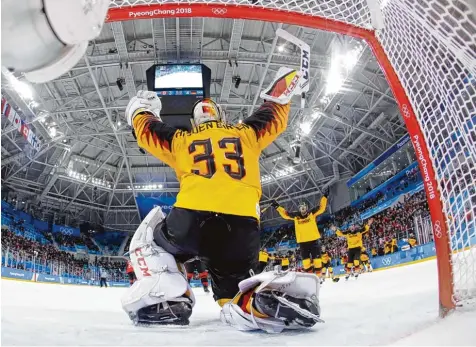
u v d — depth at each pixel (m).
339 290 6.15
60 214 31.09
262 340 1.33
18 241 21.41
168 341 1.31
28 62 0.62
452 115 1.41
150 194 30.86
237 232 1.88
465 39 1.17
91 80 18.30
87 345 1.19
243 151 1.99
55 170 25.66
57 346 1.15
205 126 2.06
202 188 1.88
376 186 26.38
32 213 28.75
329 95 19.03
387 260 17.44
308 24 2.22
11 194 27.08
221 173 1.90
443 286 1.32
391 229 19.16
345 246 22.73
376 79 17.92
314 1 2.21
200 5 2.42
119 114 21.59
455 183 1.38
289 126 22.36
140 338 1.37
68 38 0.63
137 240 1.94
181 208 1.89
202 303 4.59
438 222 1.40
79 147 25.78
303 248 7.95
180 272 2.01
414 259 15.47
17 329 1.45
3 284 9.04
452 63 1.39
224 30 15.63
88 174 28.16
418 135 1.54
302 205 7.98
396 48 1.71
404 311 1.91
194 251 1.93
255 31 15.61
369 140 24.12
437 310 1.75
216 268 2.00
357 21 1.94
